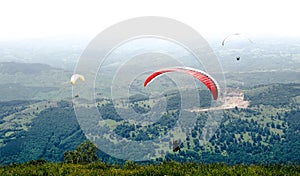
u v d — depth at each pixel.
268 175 17.05
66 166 20.20
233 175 17.38
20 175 18.25
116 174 17.61
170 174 17.59
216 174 17.55
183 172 17.86
